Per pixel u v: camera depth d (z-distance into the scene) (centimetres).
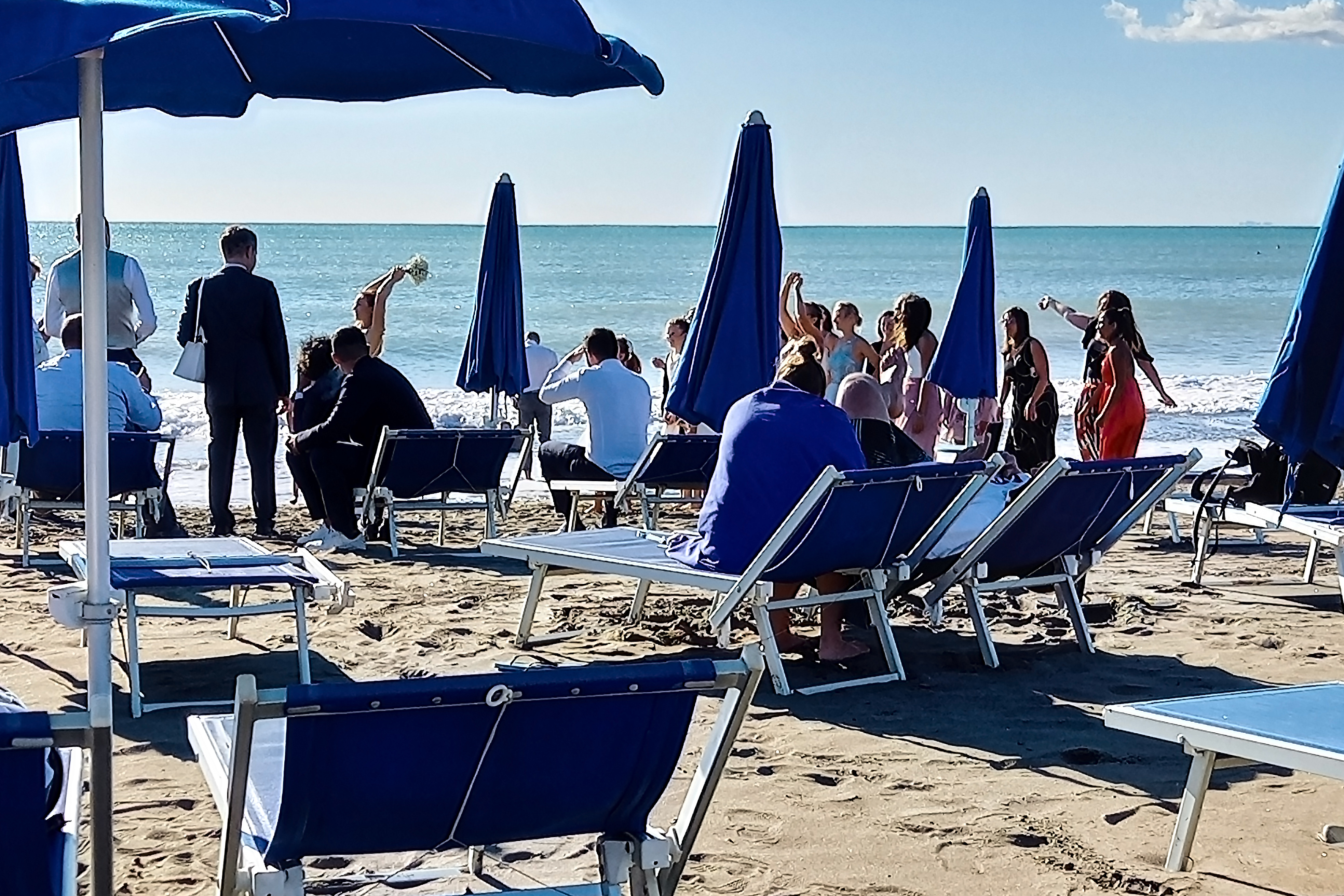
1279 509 780
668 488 970
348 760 259
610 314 4609
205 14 235
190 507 1129
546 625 679
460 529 1030
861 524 558
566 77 398
